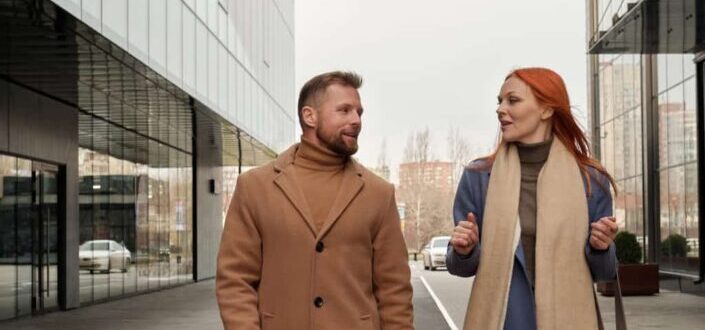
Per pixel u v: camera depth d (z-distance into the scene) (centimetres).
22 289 1677
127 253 2331
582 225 348
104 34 1302
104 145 2200
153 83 1712
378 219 376
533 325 346
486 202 358
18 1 1084
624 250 2088
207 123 2402
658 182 2392
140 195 2484
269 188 373
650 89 2431
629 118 2723
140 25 1591
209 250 3366
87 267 2027
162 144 2747
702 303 1838
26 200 1695
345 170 377
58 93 1773
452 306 1880
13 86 1628
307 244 365
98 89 1748
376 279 381
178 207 2936
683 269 2162
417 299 2097
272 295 367
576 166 355
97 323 1576
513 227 349
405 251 385
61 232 1875
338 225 367
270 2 3447
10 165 1620
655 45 1920
